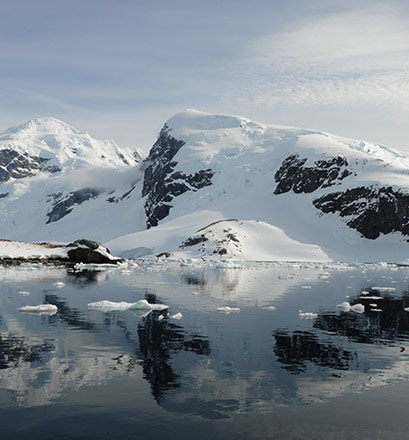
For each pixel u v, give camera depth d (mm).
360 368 15352
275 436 10211
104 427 10508
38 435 10078
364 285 51031
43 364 15234
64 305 29062
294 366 15484
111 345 18016
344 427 10727
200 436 10125
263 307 29984
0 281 45344
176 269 79312
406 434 10406
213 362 15812
